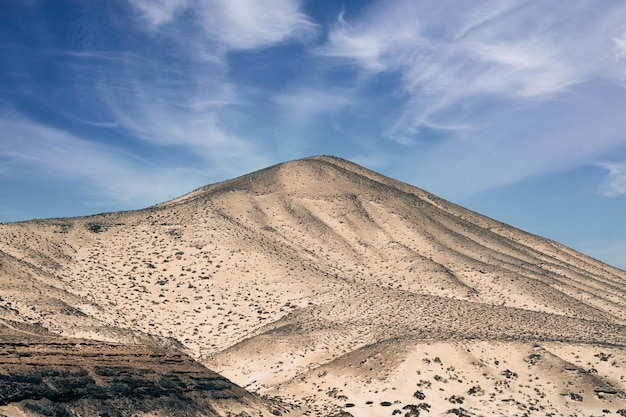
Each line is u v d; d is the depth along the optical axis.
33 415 46.97
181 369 62.72
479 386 85.00
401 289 139.62
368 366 88.31
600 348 97.50
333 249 157.25
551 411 80.12
